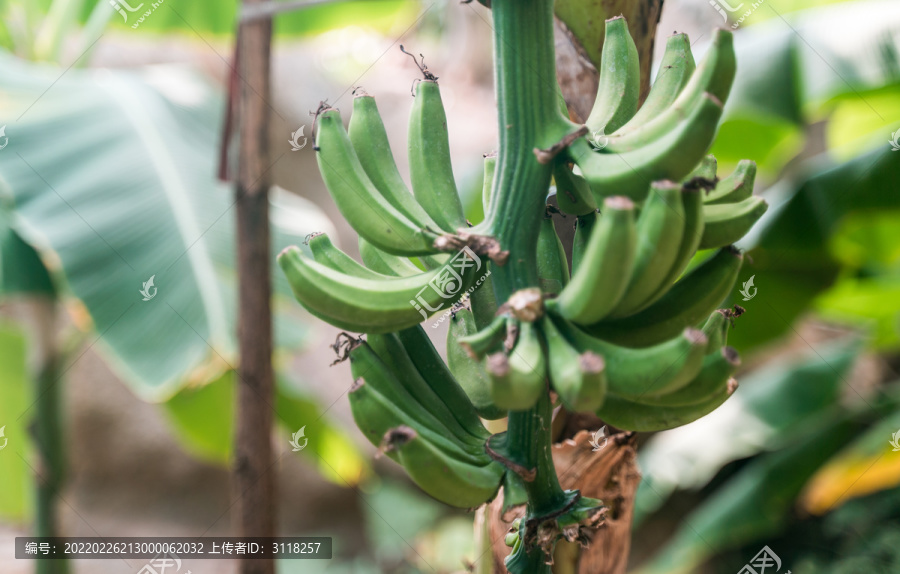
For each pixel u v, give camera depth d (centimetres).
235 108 147
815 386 293
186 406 242
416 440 96
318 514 468
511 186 101
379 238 102
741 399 311
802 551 347
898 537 328
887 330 288
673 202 93
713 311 104
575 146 99
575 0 116
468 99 529
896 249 230
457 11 530
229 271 186
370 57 480
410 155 106
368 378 103
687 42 104
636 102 106
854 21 204
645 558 409
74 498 440
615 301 94
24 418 251
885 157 187
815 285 207
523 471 100
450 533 365
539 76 101
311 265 99
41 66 226
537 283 100
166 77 262
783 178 322
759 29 250
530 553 103
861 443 261
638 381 93
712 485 409
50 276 200
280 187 491
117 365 168
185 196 192
